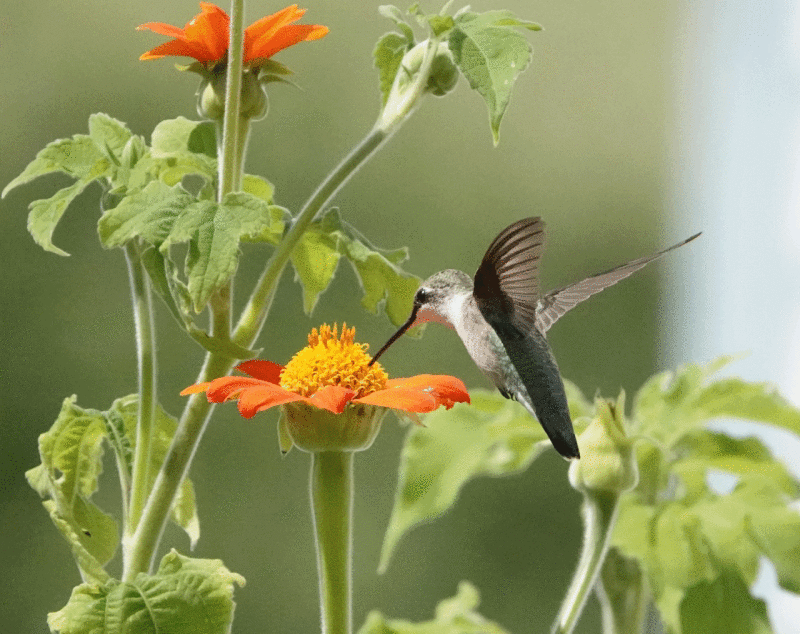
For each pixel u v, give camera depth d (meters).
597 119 10.16
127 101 8.11
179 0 8.30
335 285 7.60
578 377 8.91
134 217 3.50
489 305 3.54
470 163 9.27
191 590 3.51
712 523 3.56
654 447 3.59
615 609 3.57
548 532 7.90
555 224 9.88
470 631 3.60
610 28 10.31
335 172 3.54
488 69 3.51
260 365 3.53
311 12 8.72
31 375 7.32
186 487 3.56
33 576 6.96
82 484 3.54
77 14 8.05
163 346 7.35
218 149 3.53
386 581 7.47
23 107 7.86
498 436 3.60
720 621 3.55
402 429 7.74
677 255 9.28
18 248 7.53
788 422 3.59
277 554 7.32
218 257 3.49
